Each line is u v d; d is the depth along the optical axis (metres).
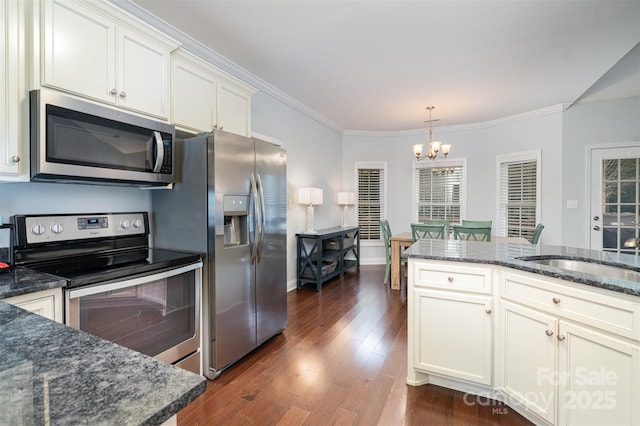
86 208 2.02
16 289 1.26
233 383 2.04
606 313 1.30
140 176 1.87
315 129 4.93
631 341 1.23
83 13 1.65
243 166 2.32
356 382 2.05
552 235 4.54
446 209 5.67
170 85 2.13
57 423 0.47
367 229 6.01
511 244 2.48
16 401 0.53
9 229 1.59
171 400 0.54
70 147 1.55
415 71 3.30
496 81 3.55
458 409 1.78
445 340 1.92
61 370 0.64
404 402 1.84
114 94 1.79
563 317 1.45
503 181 5.15
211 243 2.10
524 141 4.83
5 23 1.42
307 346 2.56
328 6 2.21
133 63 1.88
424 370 1.98
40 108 1.45
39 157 1.45
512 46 2.77
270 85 3.67
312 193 4.29
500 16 2.33
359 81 3.54
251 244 2.40
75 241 1.89
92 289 1.50
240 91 2.76
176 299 1.93
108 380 0.60
